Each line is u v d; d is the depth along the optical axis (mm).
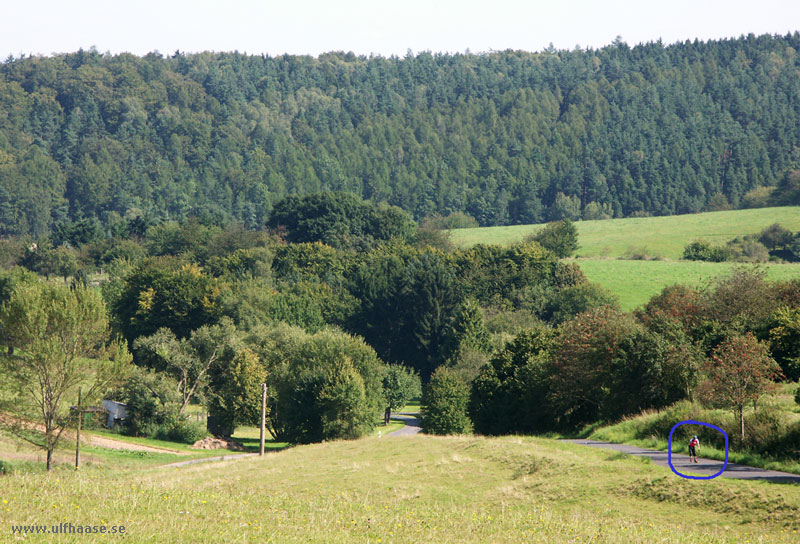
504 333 130625
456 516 27969
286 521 24453
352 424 82125
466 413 79500
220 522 22969
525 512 28969
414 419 123500
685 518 26812
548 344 69688
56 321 57625
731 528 25234
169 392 88500
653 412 50688
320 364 90312
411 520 26359
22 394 57062
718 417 40781
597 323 60094
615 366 54969
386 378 113625
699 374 51250
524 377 66438
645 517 27359
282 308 138625
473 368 113562
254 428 108125
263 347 105438
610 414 55469
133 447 75938
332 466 44125
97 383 58344
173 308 135500
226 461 54812
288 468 44781
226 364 101000
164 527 21312
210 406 95375
